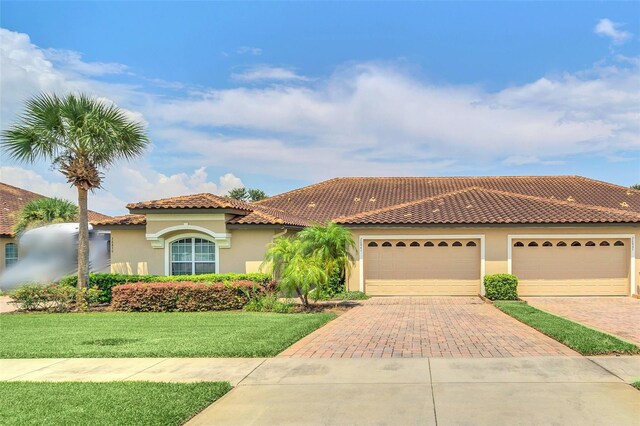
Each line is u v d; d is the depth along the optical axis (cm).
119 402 694
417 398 705
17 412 657
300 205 3006
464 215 2134
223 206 1989
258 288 1759
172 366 908
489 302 1884
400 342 1101
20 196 3228
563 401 682
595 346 982
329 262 1717
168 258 2080
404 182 3384
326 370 862
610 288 2058
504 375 809
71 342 1134
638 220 1994
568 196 2964
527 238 2077
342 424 618
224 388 758
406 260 2141
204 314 1600
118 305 1752
